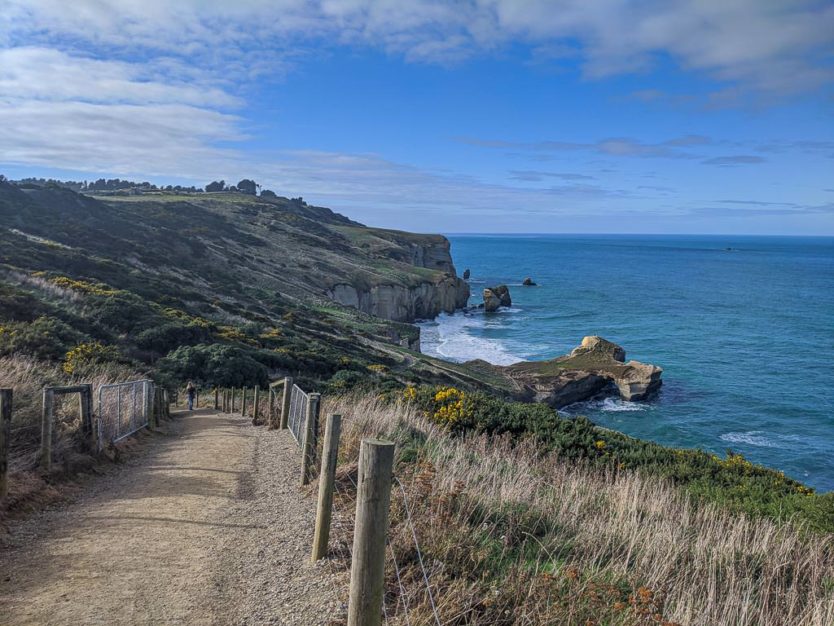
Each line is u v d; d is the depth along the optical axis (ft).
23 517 20.59
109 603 14.17
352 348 132.16
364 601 10.15
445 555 15.28
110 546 18.08
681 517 22.04
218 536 19.15
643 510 22.80
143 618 13.53
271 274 215.31
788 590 15.87
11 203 169.68
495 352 192.75
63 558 17.03
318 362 101.65
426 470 19.88
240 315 131.34
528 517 19.25
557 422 40.65
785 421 117.80
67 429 29.84
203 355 86.28
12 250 114.01
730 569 16.12
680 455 39.22
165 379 75.51
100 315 91.66
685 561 17.38
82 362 61.62
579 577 14.73
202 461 31.78
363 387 79.66
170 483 26.61
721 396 135.95
